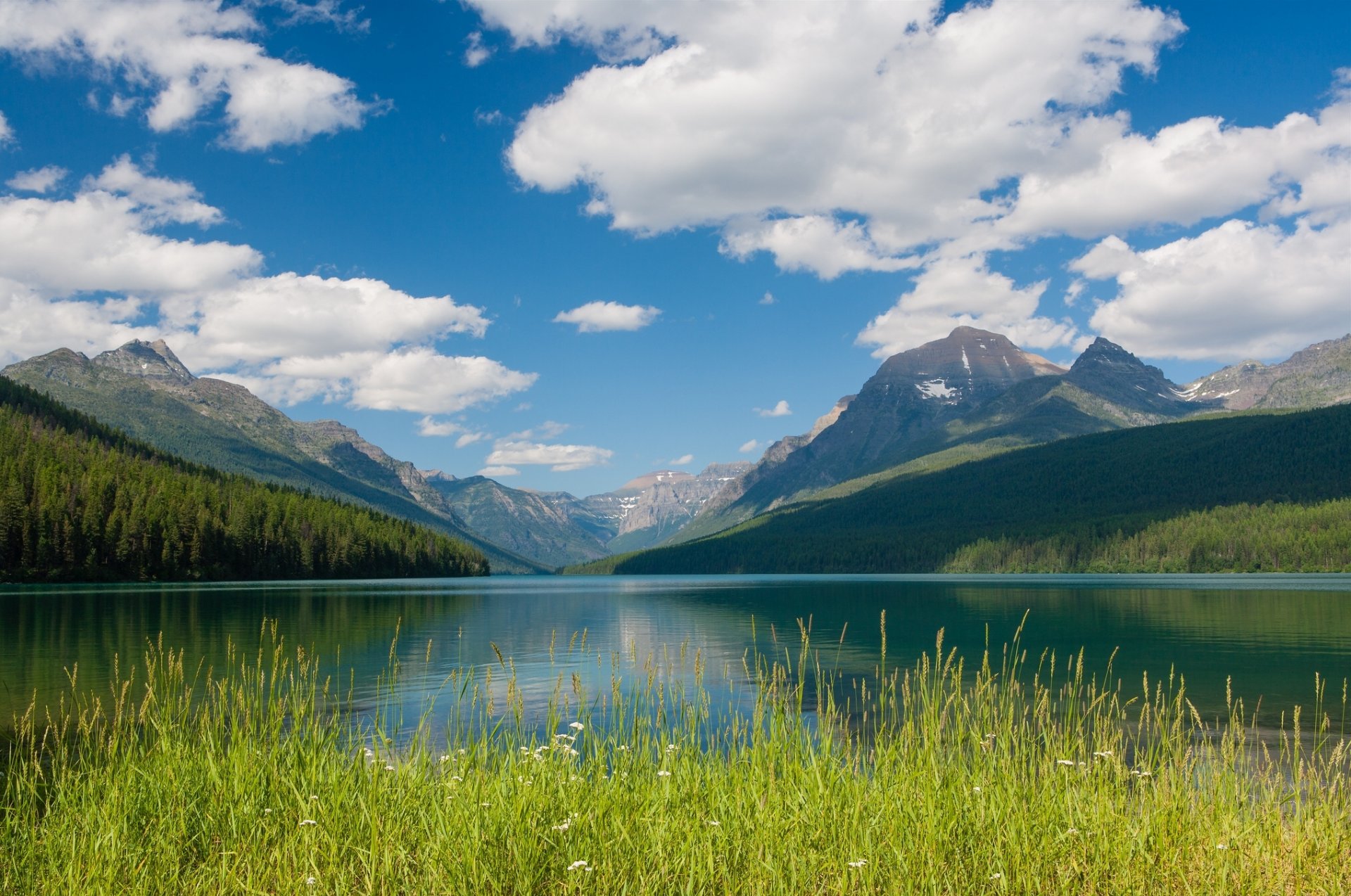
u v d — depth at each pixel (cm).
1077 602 9550
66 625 5975
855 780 1260
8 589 11056
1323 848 1152
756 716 1413
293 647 4738
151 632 5450
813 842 1088
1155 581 16175
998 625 6606
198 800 1216
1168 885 1038
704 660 4116
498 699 2923
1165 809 1227
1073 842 1116
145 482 16025
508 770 1210
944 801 1173
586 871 951
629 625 6919
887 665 4059
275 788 1235
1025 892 1009
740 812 1132
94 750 1563
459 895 931
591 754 1377
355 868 1023
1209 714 2836
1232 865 1070
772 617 7819
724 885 977
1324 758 2020
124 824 1121
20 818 1241
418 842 1080
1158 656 4550
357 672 3856
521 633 6112
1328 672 3931
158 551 14300
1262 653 4656
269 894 961
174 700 1709
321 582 15675
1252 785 1454
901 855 1024
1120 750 1483
